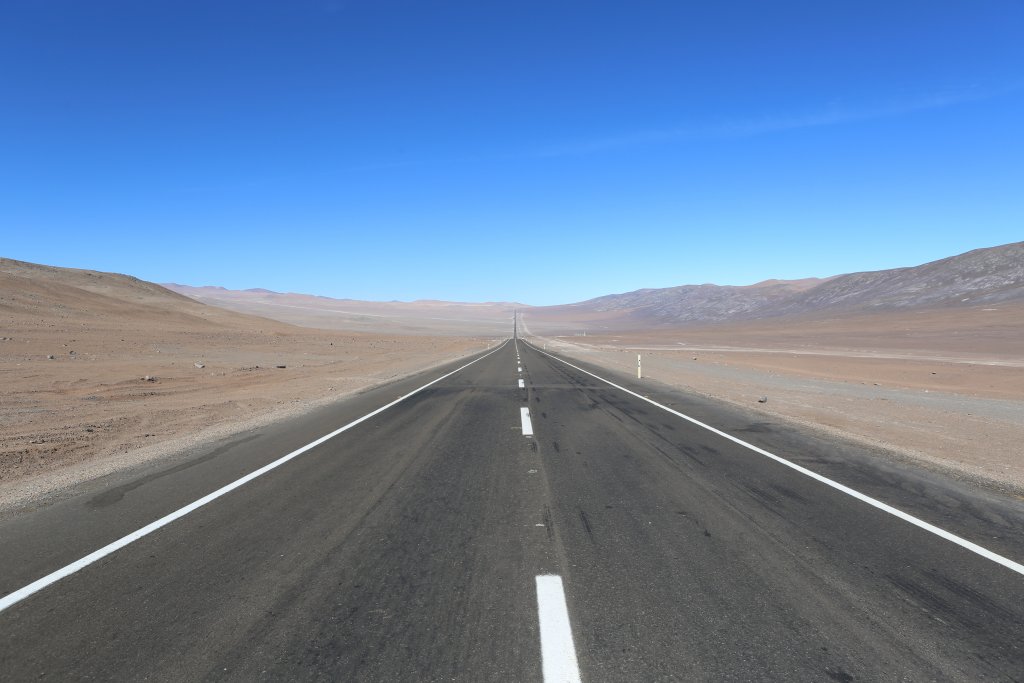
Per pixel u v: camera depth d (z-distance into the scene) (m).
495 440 9.71
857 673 3.06
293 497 6.31
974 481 7.10
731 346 71.31
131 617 3.67
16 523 5.52
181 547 4.86
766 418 12.26
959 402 16.69
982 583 4.16
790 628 3.51
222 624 3.57
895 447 9.16
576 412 13.16
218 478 7.17
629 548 4.81
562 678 2.99
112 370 24.16
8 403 14.72
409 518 5.58
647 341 93.56
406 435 10.20
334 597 3.92
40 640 3.40
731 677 3.01
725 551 4.75
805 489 6.65
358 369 29.05
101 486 6.85
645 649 3.27
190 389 19.06
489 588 4.05
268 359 36.31
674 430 10.73
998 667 3.12
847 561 4.55
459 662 3.14
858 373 32.50
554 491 6.54
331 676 3.02
